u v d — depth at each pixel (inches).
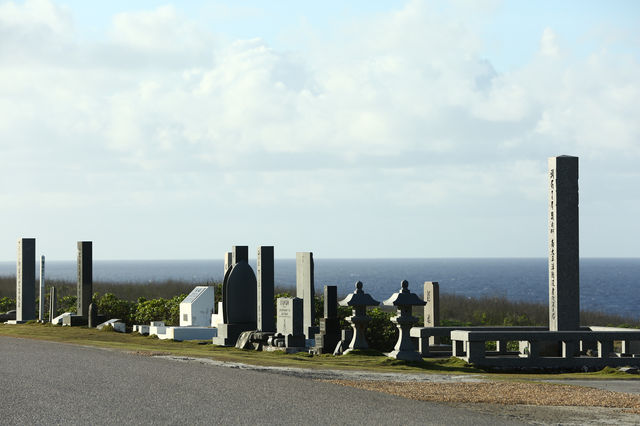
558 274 1122.7
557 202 1125.7
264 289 1285.7
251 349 1200.8
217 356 974.4
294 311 1184.2
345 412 552.7
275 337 1180.5
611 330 1163.3
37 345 1010.7
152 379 689.0
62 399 570.9
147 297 2625.5
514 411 602.5
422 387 730.2
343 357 1066.1
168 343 1269.7
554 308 1128.8
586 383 850.8
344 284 7268.7
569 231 1125.7
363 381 765.3
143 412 528.1
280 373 805.9
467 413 574.9
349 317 1144.8
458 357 1072.2
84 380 671.1
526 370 1032.2
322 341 1164.5
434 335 1154.0
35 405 544.7
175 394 607.2
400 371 914.7
